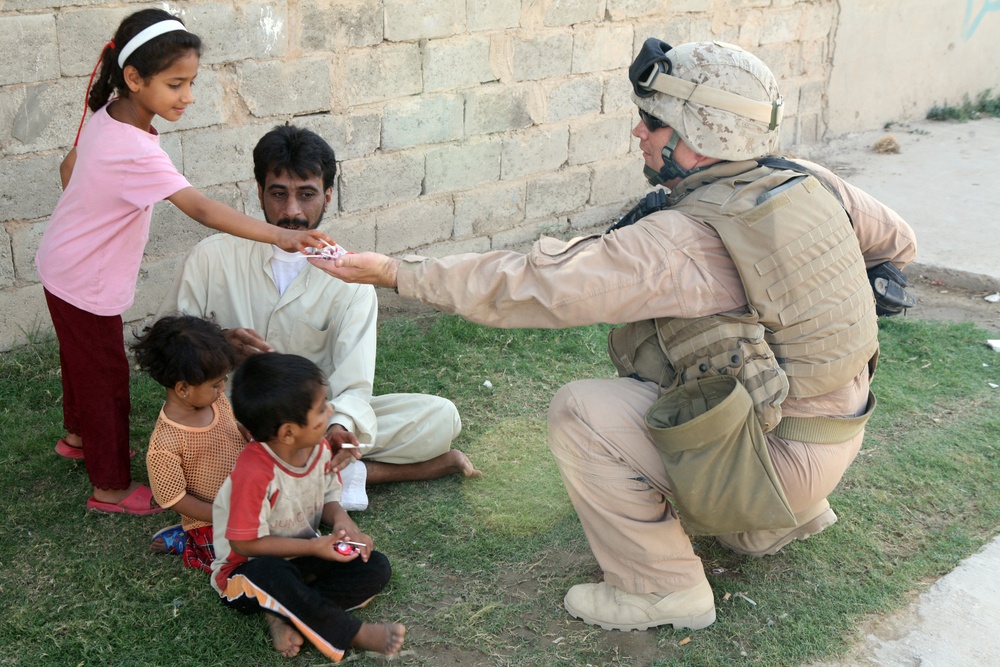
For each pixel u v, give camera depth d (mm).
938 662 2693
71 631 2715
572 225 6605
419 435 3439
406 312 5195
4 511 3273
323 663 2637
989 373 4621
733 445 2488
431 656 2688
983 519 3412
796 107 8477
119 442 3221
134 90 2871
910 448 3871
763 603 2924
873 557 3174
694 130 2549
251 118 4797
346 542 2711
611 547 2746
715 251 2504
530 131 6094
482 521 3324
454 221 5895
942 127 9680
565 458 2752
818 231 2490
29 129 4102
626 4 6289
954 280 5871
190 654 2641
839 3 8375
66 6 4031
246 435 3055
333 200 5254
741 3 7277
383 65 5203
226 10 4516
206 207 2859
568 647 2734
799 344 2518
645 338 2754
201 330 2809
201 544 2982
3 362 4238
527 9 5754
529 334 4895
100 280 3021
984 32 10328
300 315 3332
